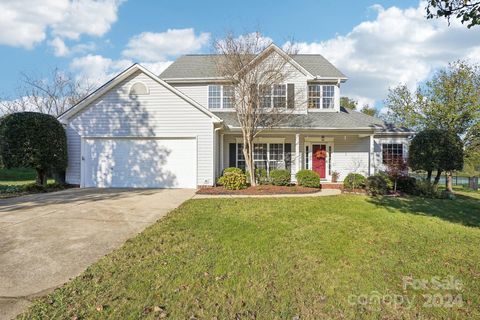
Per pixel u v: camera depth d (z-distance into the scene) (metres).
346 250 4.92
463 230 6.36
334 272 4.03
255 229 6.12
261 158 16.28
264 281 3.72
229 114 16.05
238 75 13.48
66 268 4.13
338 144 16.69
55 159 12.24
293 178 16.23
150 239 5.37
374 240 5.52
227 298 3.29
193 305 3.14
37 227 6.12
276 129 14.23
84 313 2.96
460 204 9.86
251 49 13.61
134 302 3.18
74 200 9.45
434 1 5.17
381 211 8.19
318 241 5.38
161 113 13.16
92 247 4.99
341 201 9.68
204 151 13.11
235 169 13.69
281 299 3.30
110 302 3.17
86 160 13.27
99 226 6.29
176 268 4.07
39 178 12.49
